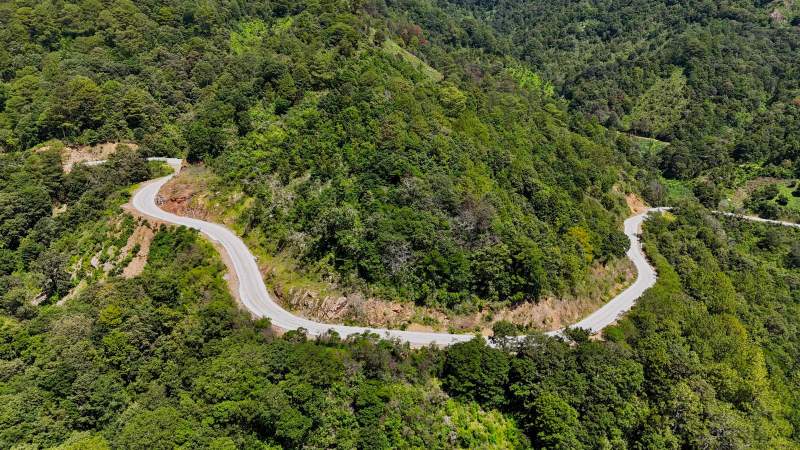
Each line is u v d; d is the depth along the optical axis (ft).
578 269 249.34
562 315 232.73
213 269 225.97
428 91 340.59
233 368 168.66
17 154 320.09
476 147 299.99
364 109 277.85
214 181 273.95
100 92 338.13
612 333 222.48
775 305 312.29
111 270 246.68
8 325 195.00
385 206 229.66
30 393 161.58
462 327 210.59
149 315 191.42
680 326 244.22
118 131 335.06
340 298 208.33
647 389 204.85
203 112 326.65
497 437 178.29
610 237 291.38
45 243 275.18
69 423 159.53
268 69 308.60
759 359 242.17
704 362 229.45
